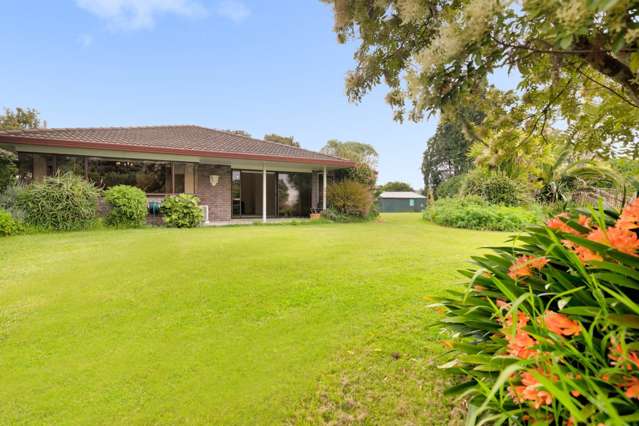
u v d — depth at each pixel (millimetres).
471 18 1214
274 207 16328
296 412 2162
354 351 2857
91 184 10633
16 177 10141
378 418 2088
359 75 2295
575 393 1019
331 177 17688
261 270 5270
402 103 2287
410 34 1986
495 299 1678
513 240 1729
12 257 6145
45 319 3586
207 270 5277
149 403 2262
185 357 2836
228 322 3484
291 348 2945
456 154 31609
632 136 2297
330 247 7281
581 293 1248
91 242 7688
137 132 13531
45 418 2135
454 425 1989
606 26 1029
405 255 6406
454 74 1463
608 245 1171
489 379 1422
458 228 11914
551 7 1001
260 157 12914
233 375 2570
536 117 2332
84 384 2482
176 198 11883
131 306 3904
